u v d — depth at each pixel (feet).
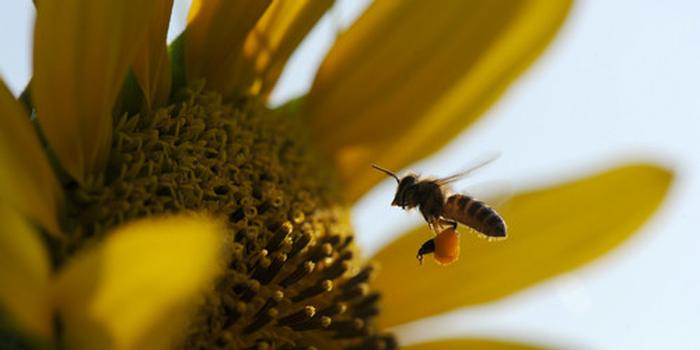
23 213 0.52
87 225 0.57
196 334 0.58
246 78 0.65
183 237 0.46
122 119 0.59
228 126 0.62
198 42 0.63
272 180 0.63
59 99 0.55
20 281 0.48
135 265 0.46
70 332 0.48
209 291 0.58
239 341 0.59
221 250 0.59
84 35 0.55
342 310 0.62
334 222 0.65
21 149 0.53
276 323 0.60
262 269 0.60
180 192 0.59
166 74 0.61
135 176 0.59
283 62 0.65
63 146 0.56
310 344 0.62
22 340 0.50
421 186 0.65
